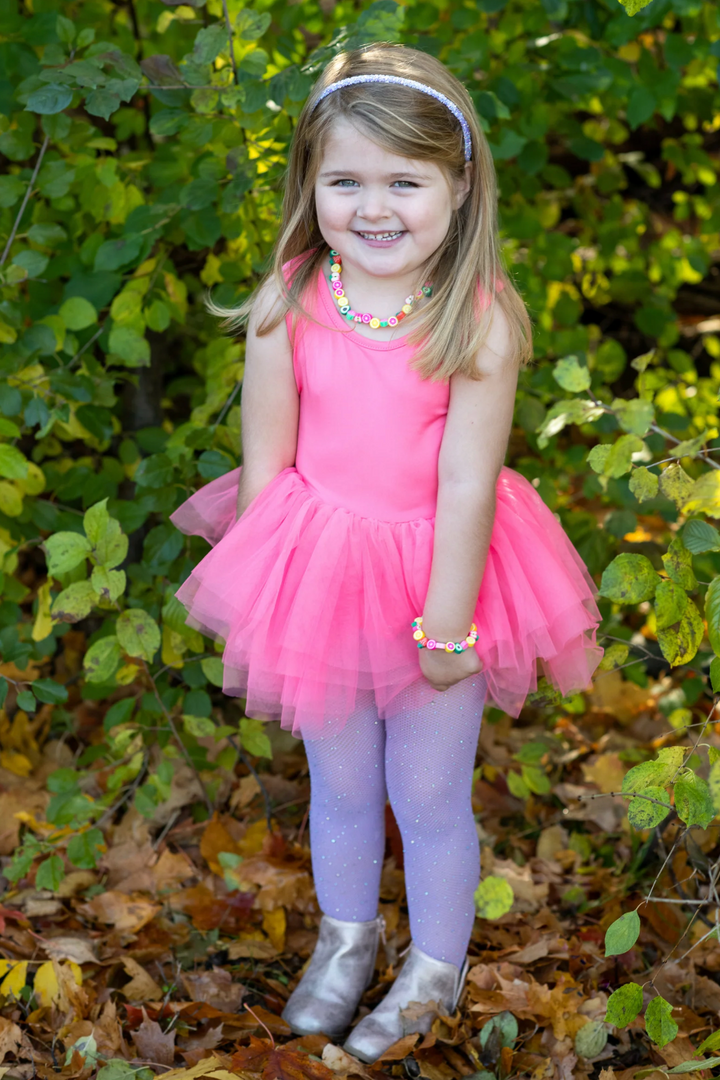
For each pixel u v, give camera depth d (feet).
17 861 6.91
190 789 8.34
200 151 7.45
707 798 5.18
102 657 6.73
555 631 5.69
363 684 5.57
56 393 7.30
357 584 5.49
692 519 5.49
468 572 5.27
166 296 7.79
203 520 6.33
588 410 5.75
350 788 5.95
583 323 11.90
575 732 9.18
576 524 8.40
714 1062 4.99
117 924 6.98
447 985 5.97
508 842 8.01
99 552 6.46
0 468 6.79
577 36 8.95
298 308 5.53
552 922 7.00
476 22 8.21
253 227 7.50
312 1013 6.03
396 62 5.20
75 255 7.89
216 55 6.57
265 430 5.80
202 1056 5.80
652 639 9.78
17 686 6.88
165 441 7.97
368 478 5.53
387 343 5.46
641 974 6.61
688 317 12.34
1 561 7.55
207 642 7.68
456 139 5.21
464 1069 5.83
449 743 5.74
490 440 5.38
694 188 12.30
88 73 6.35
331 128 5.08
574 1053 5.79
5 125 7.27
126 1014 6.26
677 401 9.30
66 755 8.83
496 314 5.41
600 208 10.73
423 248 5.25
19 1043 5.82
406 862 6.02
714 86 9.42
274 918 6.98
